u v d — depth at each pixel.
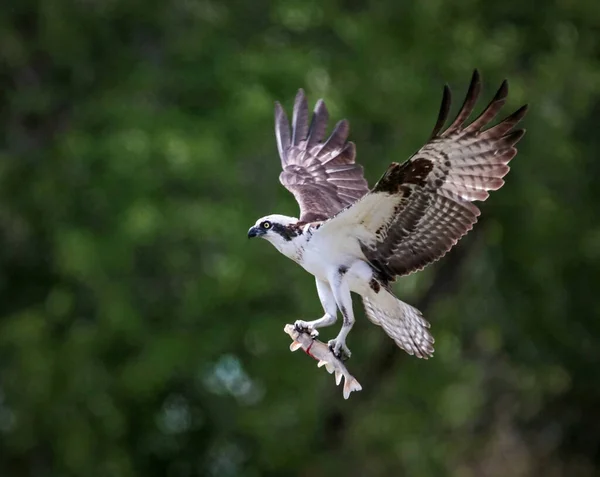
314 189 10.60
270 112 17.12
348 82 18.72
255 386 19.09
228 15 19.28
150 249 17.55
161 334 17.67
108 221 17.52
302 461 18.94
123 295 17.28
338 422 19.44
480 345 21.67
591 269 21.30
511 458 22.30
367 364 19.12
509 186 19.52
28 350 17.97
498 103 8.24
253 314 18.14
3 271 19.55
